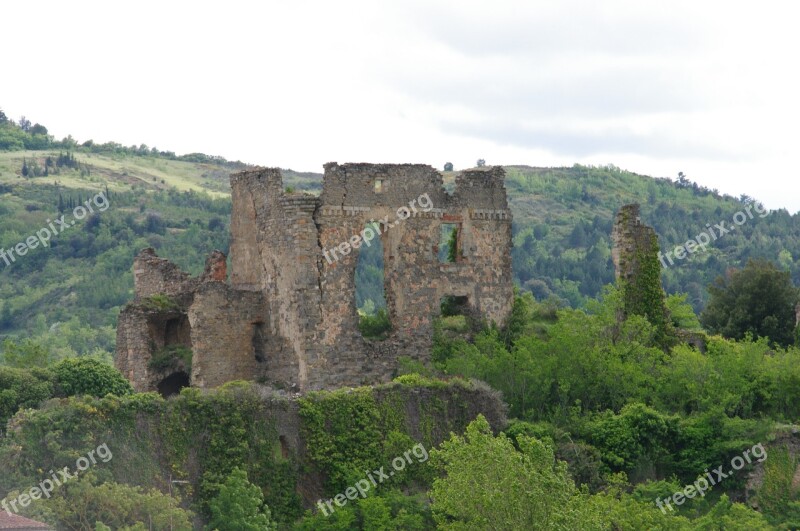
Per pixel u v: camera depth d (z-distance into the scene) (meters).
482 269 123.94
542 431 114.62
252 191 120.19
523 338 121.81
